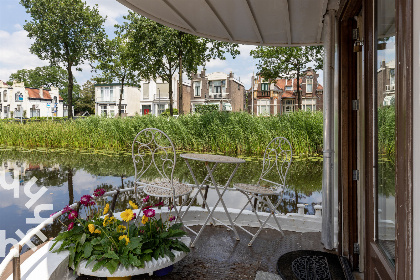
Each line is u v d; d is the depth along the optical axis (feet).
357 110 8.91
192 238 10.30
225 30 12.58
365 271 5.54
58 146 47.34
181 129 40.70
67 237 7.38
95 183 21.26
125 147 43.73
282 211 15.02
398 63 3.46
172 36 58.95
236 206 15.40
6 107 162.81
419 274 3.00
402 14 3.37
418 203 3.02
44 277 6.11
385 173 4.84
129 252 7.16
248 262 8.50
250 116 41.19
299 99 60.95
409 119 3.17
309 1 9.49
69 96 80.64
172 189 8.91
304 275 7.33
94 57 81.92
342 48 9.07
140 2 10.21
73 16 76.54
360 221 8.32
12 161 31.65
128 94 150.10
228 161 8.86
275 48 57.47
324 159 9.58
